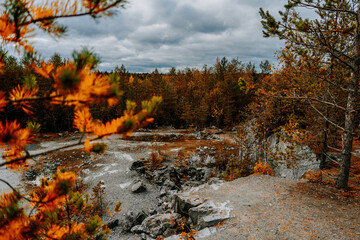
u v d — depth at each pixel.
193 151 28.75
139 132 41.81
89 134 2.03
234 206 7.93
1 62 1.86
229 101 44.69
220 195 9.09
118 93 1.62
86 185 18.00
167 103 50.31
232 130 42.56
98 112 31.67
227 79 48.78
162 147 30.81
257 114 18.30
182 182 18.73
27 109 1.88
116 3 1.71
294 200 7.98
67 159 24.89
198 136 37.97
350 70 7.90
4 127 1.79
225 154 25.05
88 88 1.50
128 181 19.11
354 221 6.30
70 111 37.62
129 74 53.94
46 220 2.29
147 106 2.05
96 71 1.67
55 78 1.55
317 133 12.02
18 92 1.84
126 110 2.12
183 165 22.81
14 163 2.02
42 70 1.61
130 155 27.19
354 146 16.20
